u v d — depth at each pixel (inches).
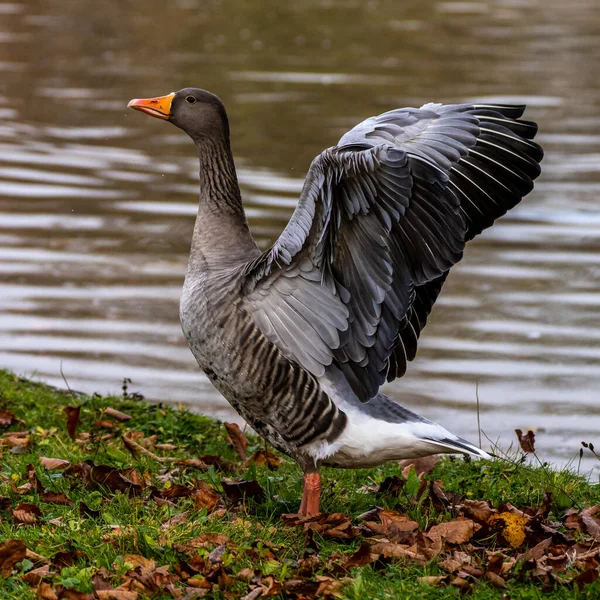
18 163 1060.5
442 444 346.6
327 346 351.9
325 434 358.3
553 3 2394.2
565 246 877.2
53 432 468.4
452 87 1413.6
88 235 875.4
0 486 386.0
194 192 990.4
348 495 402.3
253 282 356.2
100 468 390.9
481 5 2346.2
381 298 340.2
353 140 352.5
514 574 316.2
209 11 2148.1
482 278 808.3
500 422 570.6
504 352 671.1
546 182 1040.8
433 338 697.0
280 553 333.7
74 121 1234.6
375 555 325.1
